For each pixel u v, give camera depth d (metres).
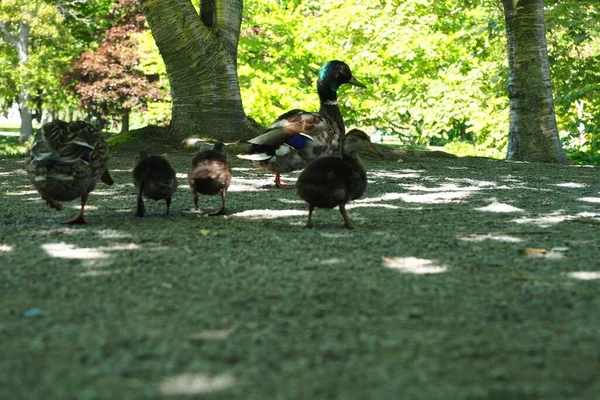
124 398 3.37
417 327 4.50
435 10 31.22
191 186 9.15
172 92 18.23
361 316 4.73
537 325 4.55
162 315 4.74
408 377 3.65
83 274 5.86
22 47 51.16
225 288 5.43
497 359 3.93
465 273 5.99
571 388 3.52
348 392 3.46
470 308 4.93
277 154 11.41
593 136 24.50
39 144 7.67
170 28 17.67
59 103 52.16
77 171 7.67
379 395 3.42
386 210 9.71
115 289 5.40
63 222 8.33
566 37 25.27
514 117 20.38
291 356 3.96
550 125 20.11
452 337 4.30
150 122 41.66
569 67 25.20
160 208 9.66
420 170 15.40
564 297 5.21
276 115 28.67
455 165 16.77
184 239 7.37
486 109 31.81
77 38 54.03
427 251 6.90
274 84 28.56
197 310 4.84
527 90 20.11
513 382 3.61
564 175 15.05
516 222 8.79
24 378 3.61
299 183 8.01
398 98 32.78
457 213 9.51
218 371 3.73
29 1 46.94
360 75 31.22
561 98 25.14
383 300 5.12
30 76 50.22
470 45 31.22
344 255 6.66
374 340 4.22
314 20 30.41
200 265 6.20
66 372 3.70
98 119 47.06
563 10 24.33
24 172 14.20
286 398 3.38
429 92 31.75
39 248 6.89
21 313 4.75
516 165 17.36
